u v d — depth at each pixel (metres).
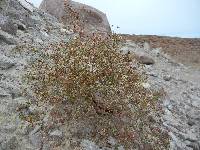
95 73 10.48
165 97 15.24
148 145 10.66
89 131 10.11
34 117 10.09
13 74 11.70
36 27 16.36
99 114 10.55
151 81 16.42
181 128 13.13
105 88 10.48
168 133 12.01
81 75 10.28
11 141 9.46
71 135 9.88
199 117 14.56
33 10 18.17
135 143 10.45
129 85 10.96
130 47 22.50
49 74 10.80
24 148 9.44
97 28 21.12
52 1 21.33
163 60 24.08
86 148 9.66
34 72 11.62
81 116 10.30
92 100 10.45
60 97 10.44
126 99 11.12
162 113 13.38
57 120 10.09
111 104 10.62
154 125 11.85
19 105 10.45
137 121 11.25
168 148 11.30
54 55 11.85
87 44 11.43
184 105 15.24
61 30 17.42
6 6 15.81
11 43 13.46
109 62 10.88
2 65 11.90
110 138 10.20
